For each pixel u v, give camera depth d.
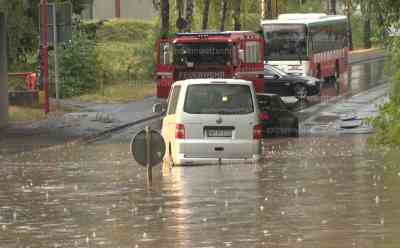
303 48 109.75
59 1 94.69
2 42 71.25
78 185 36.47
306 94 95.69
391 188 31.73
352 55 174.62
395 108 56.56
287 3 174.88
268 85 96.12
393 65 57.56
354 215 25.95
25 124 72.12
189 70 77.56
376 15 57.44
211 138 44.66
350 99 95.12
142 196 31.89
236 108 44.78
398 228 23.78
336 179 35.03
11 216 28.08
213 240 22.89
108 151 55.97
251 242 22.48
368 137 62.00
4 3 70.94
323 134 66.94
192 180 36.41
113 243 22.97
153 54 115.75
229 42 77.06
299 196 30.30
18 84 89.62
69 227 25.72
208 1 124.88
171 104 47.09
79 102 89.44
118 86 103.00
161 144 35.09
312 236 23.00
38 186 36.50
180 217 26.64
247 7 146.88
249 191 32.09
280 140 62.56
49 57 95.25
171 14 136.50
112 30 143.12
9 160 50.62
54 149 57.53
